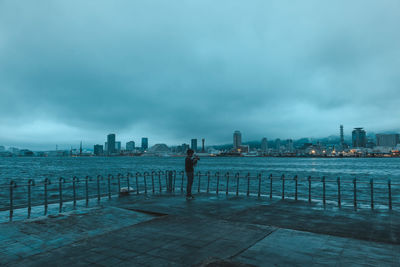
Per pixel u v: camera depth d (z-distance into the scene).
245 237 6.51
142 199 12.60
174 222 7.97
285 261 5.03
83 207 10.91
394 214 9.18
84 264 4.91
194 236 6.59
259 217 8.73
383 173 82.88
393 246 5.88
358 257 5.23
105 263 4.95
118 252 5.51
